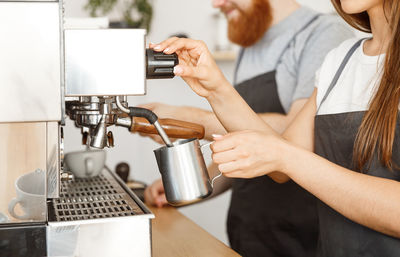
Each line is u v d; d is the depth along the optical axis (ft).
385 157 3.12
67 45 2.44
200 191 2.69
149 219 2.75
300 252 5.60
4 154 2.49
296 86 5.51
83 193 3.70
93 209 2.99
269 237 5.75
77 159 4.56
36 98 2.41
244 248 5.92
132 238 2.72
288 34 5.76
